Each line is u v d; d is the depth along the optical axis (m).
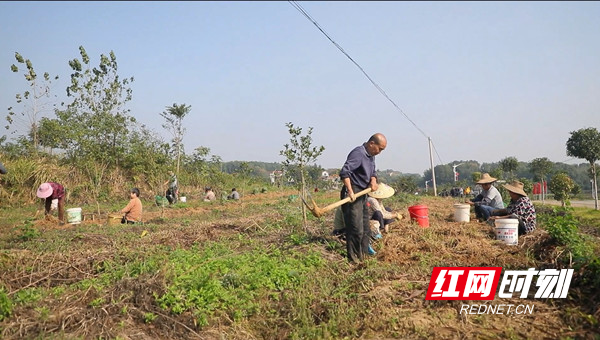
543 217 9.12
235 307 4.66
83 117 21.41
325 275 5.59
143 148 23.39
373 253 6.61
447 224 8.91
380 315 4.28
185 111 24.25
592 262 4.62
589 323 3.92
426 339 3.87
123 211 11.09
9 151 20.36
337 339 4.05
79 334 4.00
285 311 4.62
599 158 22.36
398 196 19.31
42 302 4.53
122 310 4.36
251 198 21.48
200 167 26.06
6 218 13.13
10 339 3.82
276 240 7.72
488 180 9.66
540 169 33.94
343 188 6.45
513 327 3.96
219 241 7.93
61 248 7.31
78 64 21.20
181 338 4.20
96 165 20.23
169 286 4.77
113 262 6.12
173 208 16.20
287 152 8.64
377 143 6.25
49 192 11.13
